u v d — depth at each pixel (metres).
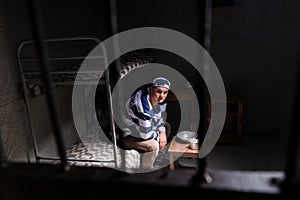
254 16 3.01
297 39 2.96
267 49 3.09
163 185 0.44
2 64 1.53
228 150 2.87
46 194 0.50
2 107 1.53
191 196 0.44
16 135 1.67
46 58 0.51
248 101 3.31
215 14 3.10
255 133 3.37
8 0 1.58
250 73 3.22
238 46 3.16
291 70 3.05
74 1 2.56
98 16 3.24
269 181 0.43
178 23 3.31
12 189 0.51
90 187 0.47
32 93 1.77
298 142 0.41
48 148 2.08
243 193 0.41
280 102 3.20
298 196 0.40
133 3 3.33
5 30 1.55
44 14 1.99
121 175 0.48
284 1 2.88
